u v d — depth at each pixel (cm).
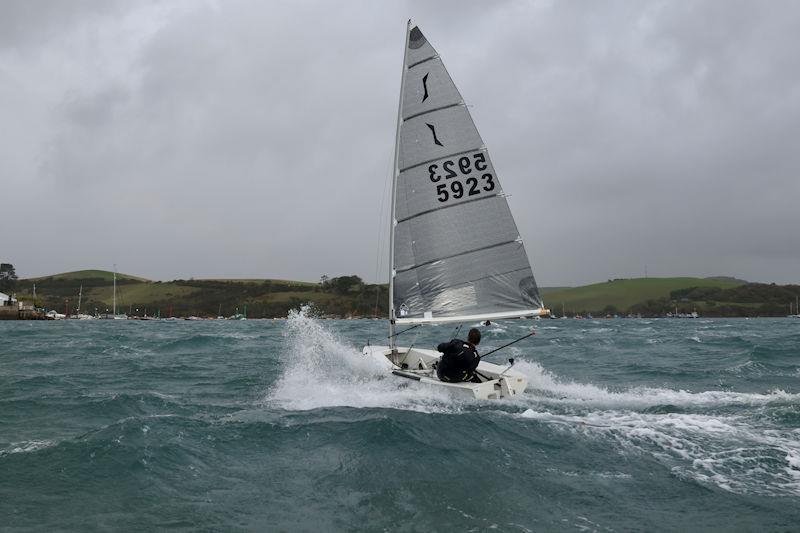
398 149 1485
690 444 906
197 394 1454
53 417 1162
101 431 963
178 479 767
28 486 736
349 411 1148
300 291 19238
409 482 757
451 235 1457
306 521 637
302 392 1396
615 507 670
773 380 1722
